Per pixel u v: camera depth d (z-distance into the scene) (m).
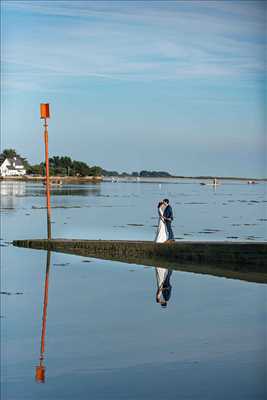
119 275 22.14
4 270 23.20
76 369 11.69
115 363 12.01
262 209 63.97
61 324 14.80
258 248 25.11
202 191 137.38
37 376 11.28
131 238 35.03
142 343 13.25
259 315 15.70
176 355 12.48
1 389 10.70
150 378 11.20
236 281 21.02
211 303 17.11
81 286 19.88
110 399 10.23
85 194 106.00
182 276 22.16
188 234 36.94
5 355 12.43
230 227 42.12
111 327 14.48
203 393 10.43
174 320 15.20
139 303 17.16
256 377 11.19
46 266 24.33
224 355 12.41
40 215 53.62
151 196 101.00
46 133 32.56
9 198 86.12
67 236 36.22
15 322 14.92
